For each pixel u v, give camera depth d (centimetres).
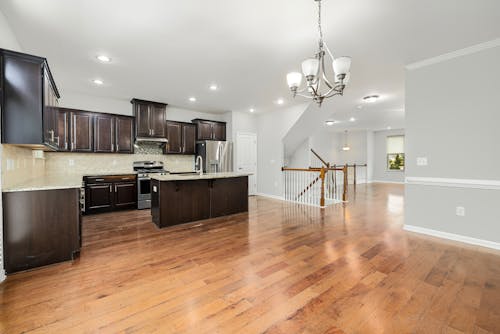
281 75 371
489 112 274
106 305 171
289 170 616
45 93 233
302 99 518
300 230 353
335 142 1116
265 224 387
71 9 208
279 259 250
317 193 654
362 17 221
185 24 233
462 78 291
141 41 265
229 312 164
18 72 217
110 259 249
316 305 171
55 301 175
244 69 347
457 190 301
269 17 221
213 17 221
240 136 655
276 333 144
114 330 146
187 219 395
